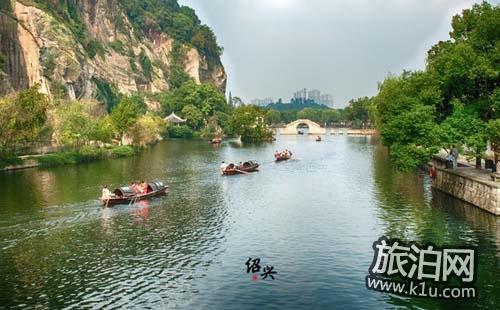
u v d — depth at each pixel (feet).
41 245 141.38
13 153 326.24
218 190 234.79
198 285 111.04
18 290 108.47
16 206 192.34
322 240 143.64
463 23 201.26
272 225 162.50
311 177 279.28
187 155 427.74
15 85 486.38
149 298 104.12
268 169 320.50
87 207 191.31
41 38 557.74
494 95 175.32
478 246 132.77
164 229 158.61
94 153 384.27
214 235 151.02
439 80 195.21
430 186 234.58
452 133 181.78
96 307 99.81
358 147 530.68
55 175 286.46
